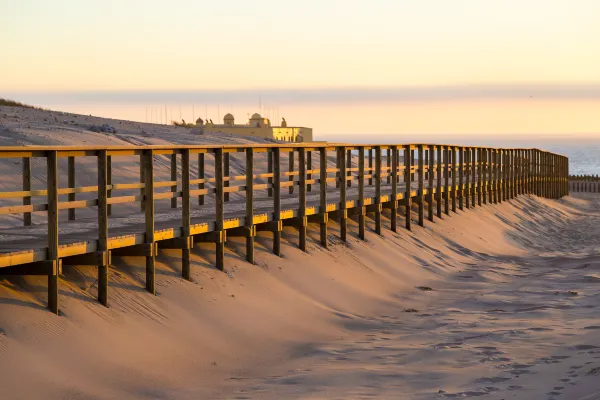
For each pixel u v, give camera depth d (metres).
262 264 18.75
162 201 27.92
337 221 24.72
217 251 17.25
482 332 16.92
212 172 35.38
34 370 11.38
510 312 19.28
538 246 35.00
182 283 15.88
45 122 42.03
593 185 81.56
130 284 14.87
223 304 16.00
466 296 21.52
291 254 20.09
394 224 27.03
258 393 12.49
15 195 12.02
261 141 52.16
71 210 19.62
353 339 16.36
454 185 34.25
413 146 28.98
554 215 48.62
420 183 29.42
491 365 14.16
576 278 24.69
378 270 22.58
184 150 15.84
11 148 11.73
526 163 53.78
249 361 14.29
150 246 14.75
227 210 21.22
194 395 12.21
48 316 12.59
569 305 20.02
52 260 12.55
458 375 13.55
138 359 12.86
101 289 13.77
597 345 15.42
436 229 30.16
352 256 22.48
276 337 15.73
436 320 18.34
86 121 48.47
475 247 30.27
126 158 32.94
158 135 46.03
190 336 14.36
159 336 13.83
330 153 52.41
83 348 12.38
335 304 18.80
